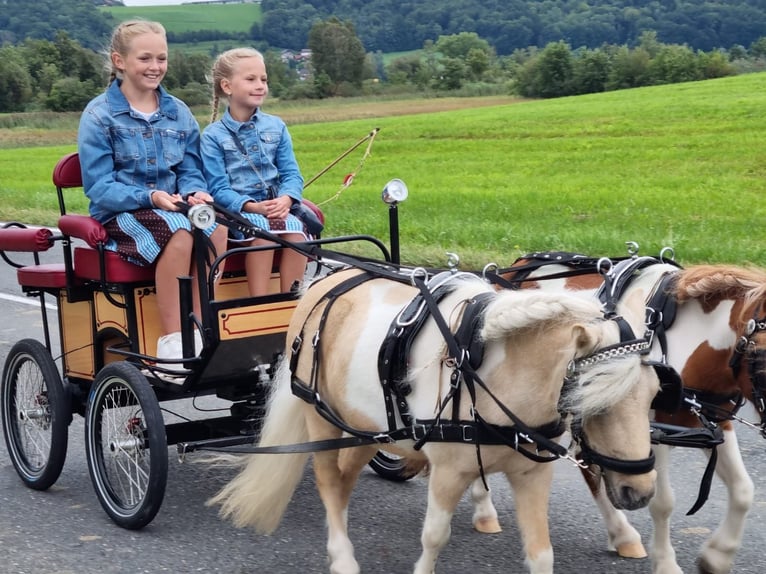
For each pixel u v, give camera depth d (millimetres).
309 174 27547
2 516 5750
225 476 6328
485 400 4059
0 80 63812
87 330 6180
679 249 12258
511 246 13258
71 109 62438
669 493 4719
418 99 75812
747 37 142000
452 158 30062
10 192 23609
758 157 25141
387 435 4465
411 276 4703
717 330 4707
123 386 5598
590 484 5145
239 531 5500
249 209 6004
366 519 5652
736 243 12719
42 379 6277
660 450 4664
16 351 6324
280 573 4992
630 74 71375
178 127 6164
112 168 5938
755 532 5312
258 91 6281
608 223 15578
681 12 147250
